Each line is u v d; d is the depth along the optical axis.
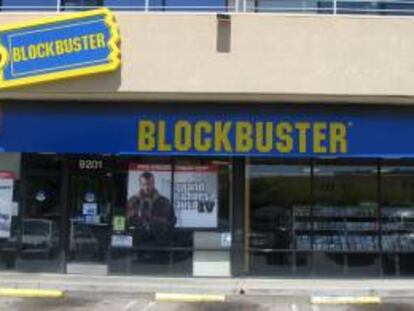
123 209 19.58
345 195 19.53
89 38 18.16
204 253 19.41
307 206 19.50
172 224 19.48
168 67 18.17
